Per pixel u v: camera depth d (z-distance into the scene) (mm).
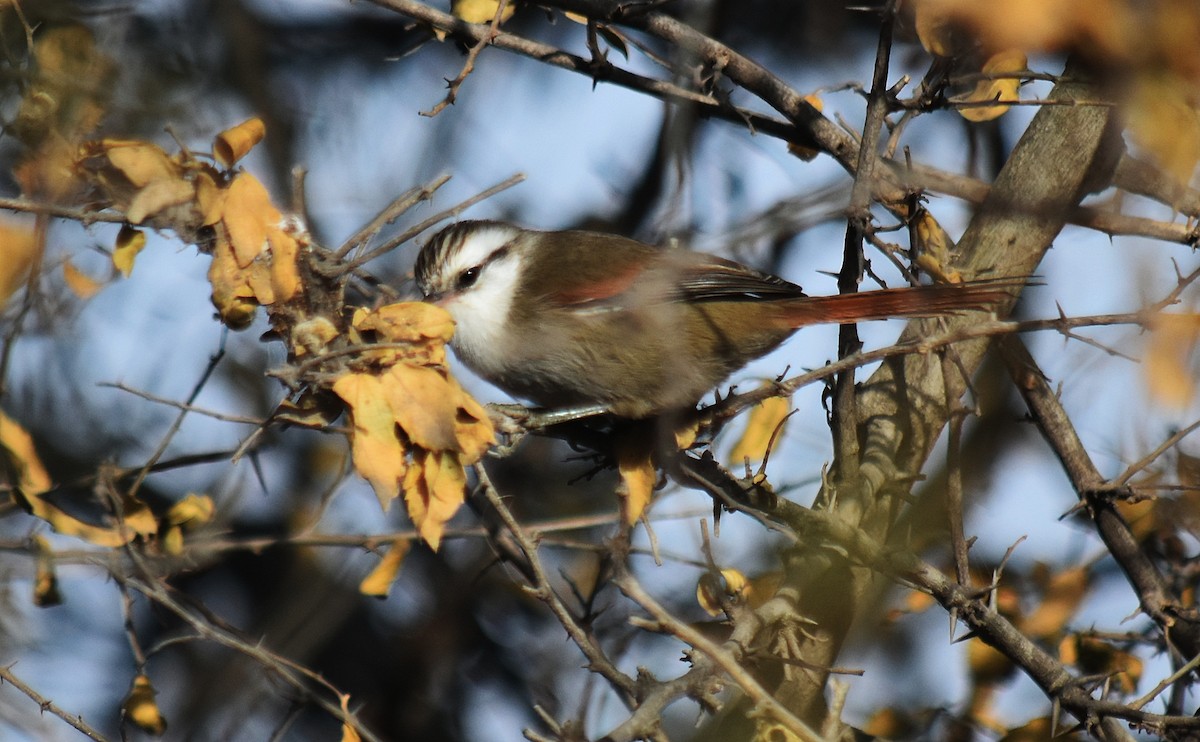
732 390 8656
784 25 13469
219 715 11305
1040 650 7734
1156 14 7453
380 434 6762
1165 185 9336
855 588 8250
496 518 9250
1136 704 7352
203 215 7121
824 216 11219
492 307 10203
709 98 9453
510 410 9539
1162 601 8727
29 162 7770
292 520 12031
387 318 7055
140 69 9742
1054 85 9047
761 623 7371
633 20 9406
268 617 11695
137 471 9234
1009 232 9180
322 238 11766
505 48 9422
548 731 11422
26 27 7855
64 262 9047
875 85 7898
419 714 12305
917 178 8992
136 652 8258
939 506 8852
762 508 7742
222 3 12008
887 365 9117
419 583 12820
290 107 12969
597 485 12672
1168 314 7707
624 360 9812
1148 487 8703
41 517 8219
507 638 12719
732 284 9984
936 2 7637
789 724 6195
